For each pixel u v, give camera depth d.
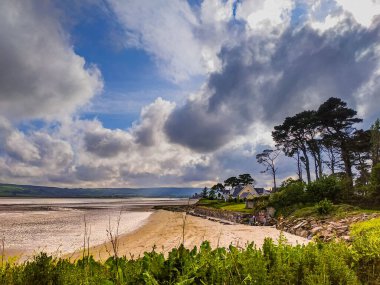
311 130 66.75
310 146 67.62
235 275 3.34
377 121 55.19
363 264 4.05
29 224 35.66
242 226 31.64
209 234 21.14
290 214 34.88
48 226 33.06
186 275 3.20
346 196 35.47
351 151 61.66
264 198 50.56
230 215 52.94
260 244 14.58
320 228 20.33
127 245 17.31
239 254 3.62
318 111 63.66
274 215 38.12
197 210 84.38
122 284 3.20
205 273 3.36
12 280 3.26
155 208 100.56
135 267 3.44
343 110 60.97
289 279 3.37
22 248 17.66
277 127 69.88
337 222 22.30
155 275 3.31
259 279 3.25
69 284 3.26
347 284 3.44
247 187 112.25
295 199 37.53
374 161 54.62
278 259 3.54
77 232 27.11
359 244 4.25
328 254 3.71
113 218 48.81
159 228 29.72
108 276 3.40
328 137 62.53
